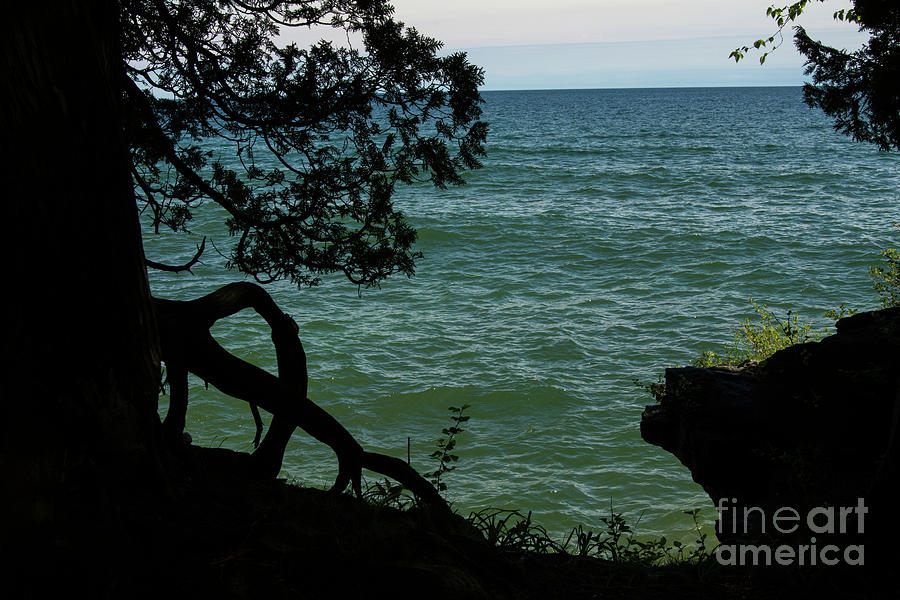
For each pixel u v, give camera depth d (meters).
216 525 2.88
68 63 2.50
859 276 29.28
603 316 25.36
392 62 6.27
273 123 6.44
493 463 15.47
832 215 42.47
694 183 56.94
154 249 33.22
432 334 23.27
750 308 25.97
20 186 2.40
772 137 102.44
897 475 3.99
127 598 2.39
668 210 45.03
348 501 3.87
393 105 6.58
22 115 2.38
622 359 21.39
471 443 16.39
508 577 3.58
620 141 95.88
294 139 6.66
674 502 13.75
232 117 6.47
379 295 27.36
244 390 3.92
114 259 2.71
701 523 12.92
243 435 15.79
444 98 6.46
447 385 19.16
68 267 2.54
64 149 2.50
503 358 21.23
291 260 7.12
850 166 67.50
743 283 28.94
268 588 2.59
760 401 7.70
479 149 6.71
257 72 6.35
